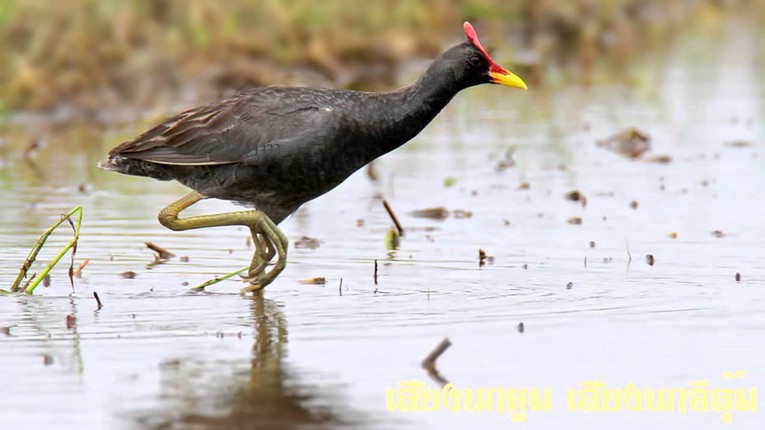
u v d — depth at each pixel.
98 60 22.61
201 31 24.17
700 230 14.44
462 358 9.83
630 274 12.51
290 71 24.28
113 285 12.21
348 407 8.81
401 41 26.23
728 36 32.56
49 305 11.43
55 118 21.34
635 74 26.69
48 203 15.93
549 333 10.48
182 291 11.99
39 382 9.25
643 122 21.58
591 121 21.78
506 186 17.17
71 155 18.89
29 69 21.73
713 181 17.19
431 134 21.05
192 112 12.22
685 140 20.05
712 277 12.35
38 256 13.32
